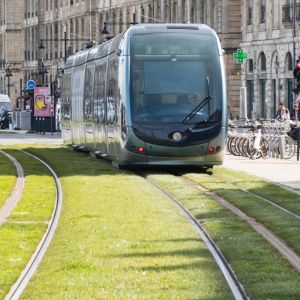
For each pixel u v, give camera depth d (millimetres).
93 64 69812
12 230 33469
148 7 167875
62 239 31094
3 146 94250
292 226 33562
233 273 25500
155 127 55875
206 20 144125
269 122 75938
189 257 27547
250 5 130625
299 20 115625
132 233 31922
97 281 24328
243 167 63000
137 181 51188
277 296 22688
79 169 60281
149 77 56469
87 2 196375
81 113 75750
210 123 56188
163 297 22609
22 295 23312
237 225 34094
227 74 136625
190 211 38562
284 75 119375
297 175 56344
